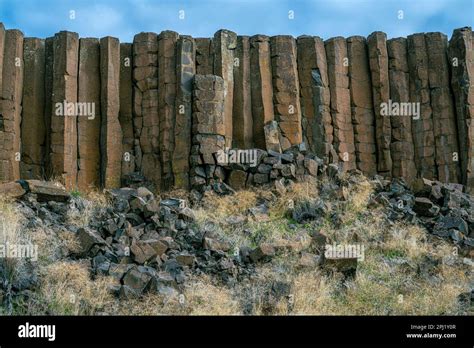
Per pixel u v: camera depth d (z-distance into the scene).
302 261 13.73
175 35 22.16
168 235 14.73
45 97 21.61
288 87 22.09
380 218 17.03
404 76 22.75
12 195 15.07
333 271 13.52
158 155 21.34
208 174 19.83
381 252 15.36
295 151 20.23
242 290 12.60
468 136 21.50
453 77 22.20
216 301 11.79
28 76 21.52
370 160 22.39
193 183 19.88
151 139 21.42
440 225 16.91
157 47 22.12
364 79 22.95
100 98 21.67
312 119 22.22
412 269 14.19
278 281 12.55
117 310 11.30
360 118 22.59
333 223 16.84
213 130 20.22
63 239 13.56
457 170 21.66
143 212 15.34
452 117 22.12
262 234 15.89
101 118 21.50
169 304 11.53
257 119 21.97
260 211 17.45
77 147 21.06
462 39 22.12
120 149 21.39
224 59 22.11
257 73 22.22
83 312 11.13
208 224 16.03
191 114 20.91
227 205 17.86
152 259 13.09
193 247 14.36
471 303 12.66
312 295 12.36
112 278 12.18
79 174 20.88
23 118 21.19
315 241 14.95
